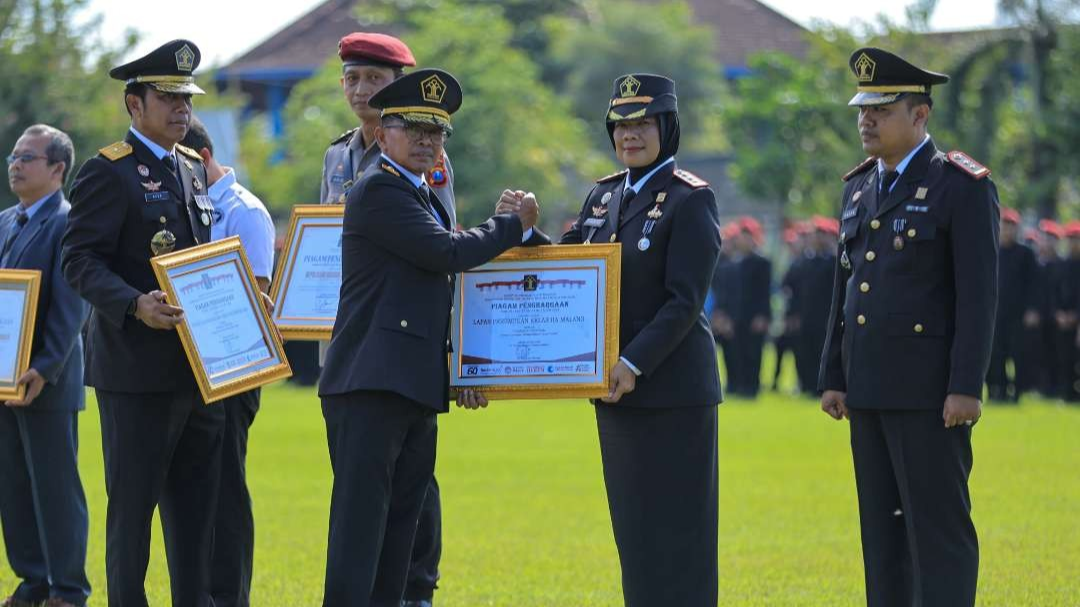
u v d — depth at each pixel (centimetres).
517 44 9562
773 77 6569
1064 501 1845
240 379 1095
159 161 1120
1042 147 5309
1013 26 5188
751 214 8194
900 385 1047
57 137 1281
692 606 1036
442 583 1395
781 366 3862
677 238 1030
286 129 7056
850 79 6003
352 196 1056
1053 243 3506
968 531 1057
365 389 1024
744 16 9981
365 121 1277
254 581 1401
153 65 1096
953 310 1048
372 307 1045
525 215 1070
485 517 1784
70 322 1254
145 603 1113
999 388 3359
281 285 1221
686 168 8681
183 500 1145
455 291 1081
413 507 1087
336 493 1043
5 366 1231
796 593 1331
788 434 2686
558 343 1054
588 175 7275
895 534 1085
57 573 1264
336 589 1026
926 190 1050
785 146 6184
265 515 1798
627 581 1049
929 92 1066
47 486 1262
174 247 1112
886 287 1059
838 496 1922
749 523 1719
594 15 9712
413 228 1027
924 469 1047
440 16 6906
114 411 1103
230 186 1231
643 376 1034
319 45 8875
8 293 1238
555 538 1641
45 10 4944
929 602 1045
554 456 2388
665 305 1023
